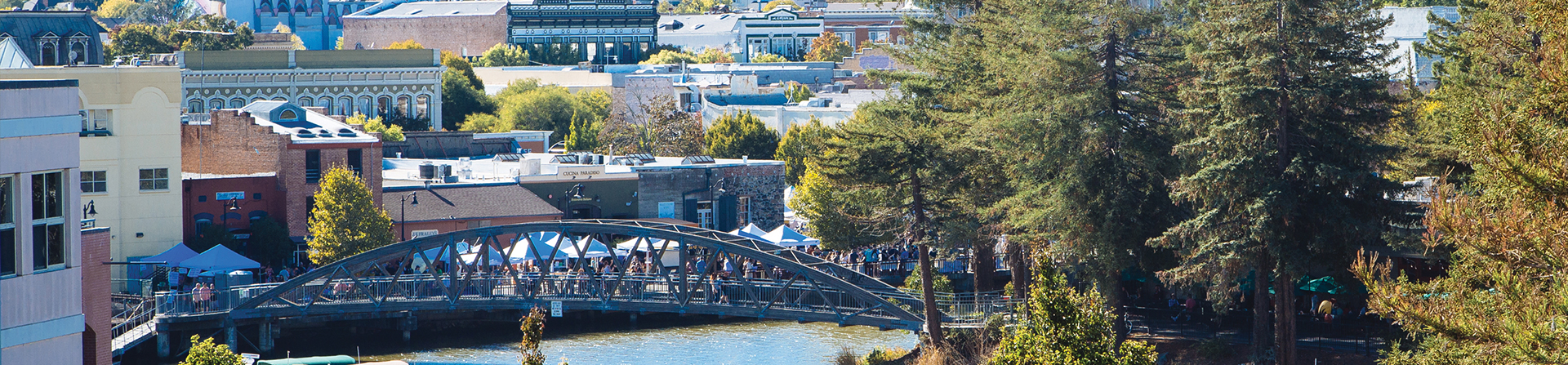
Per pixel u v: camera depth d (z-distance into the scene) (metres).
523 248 92.81
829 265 80.81
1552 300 28.98
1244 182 59.25
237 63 192.75
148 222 97.56
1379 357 60.00
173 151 98.25
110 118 96.00
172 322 78.69
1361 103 59.88
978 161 72.81
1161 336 70.00
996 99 72.38
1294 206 58.59
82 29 137.00
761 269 95.38
